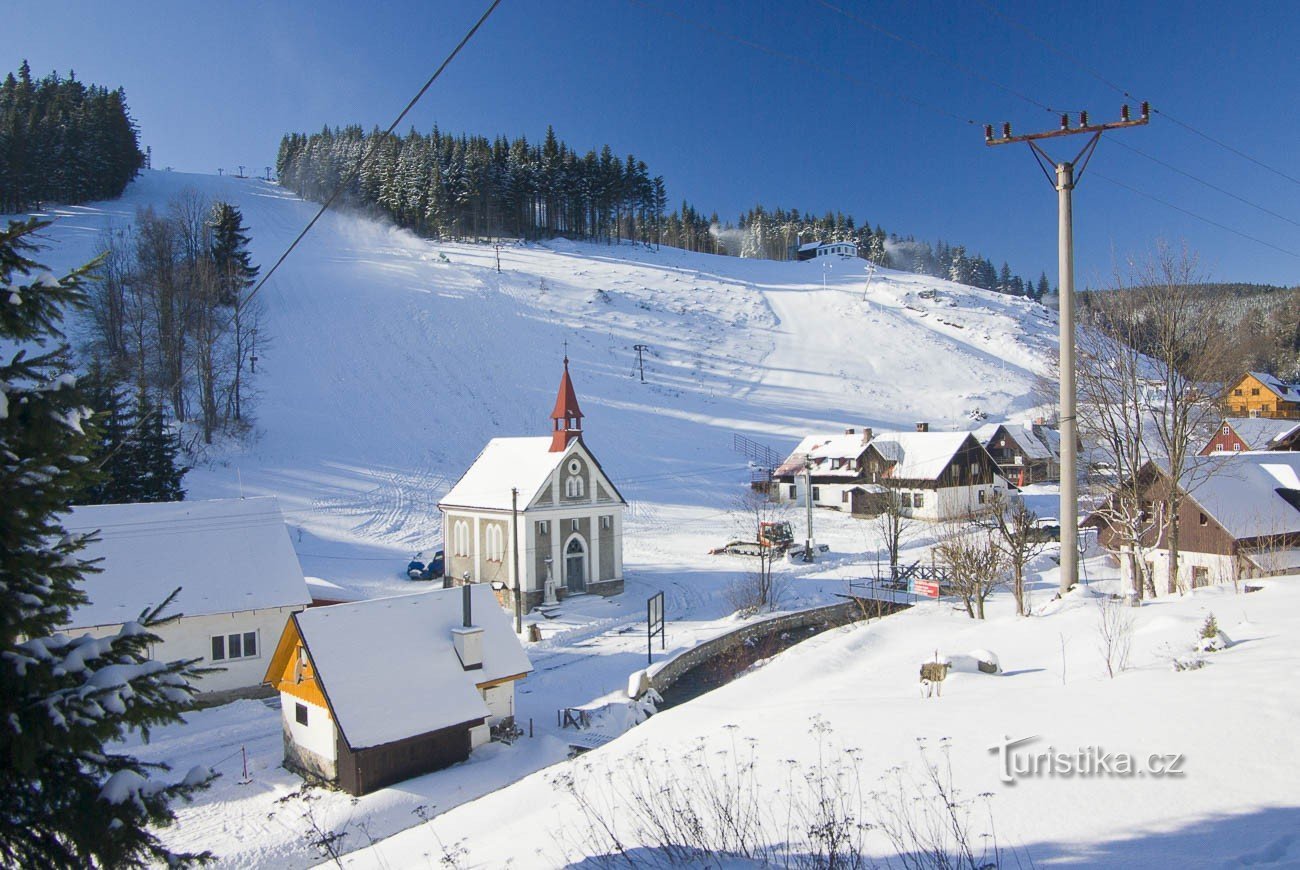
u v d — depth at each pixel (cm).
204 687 3050
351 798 2209
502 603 4644
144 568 3130
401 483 6719
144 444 4706
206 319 7119
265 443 7031
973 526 4900
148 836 652
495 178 16638
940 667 1588
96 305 6900
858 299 14888
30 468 616
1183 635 1630
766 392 10725
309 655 2372
